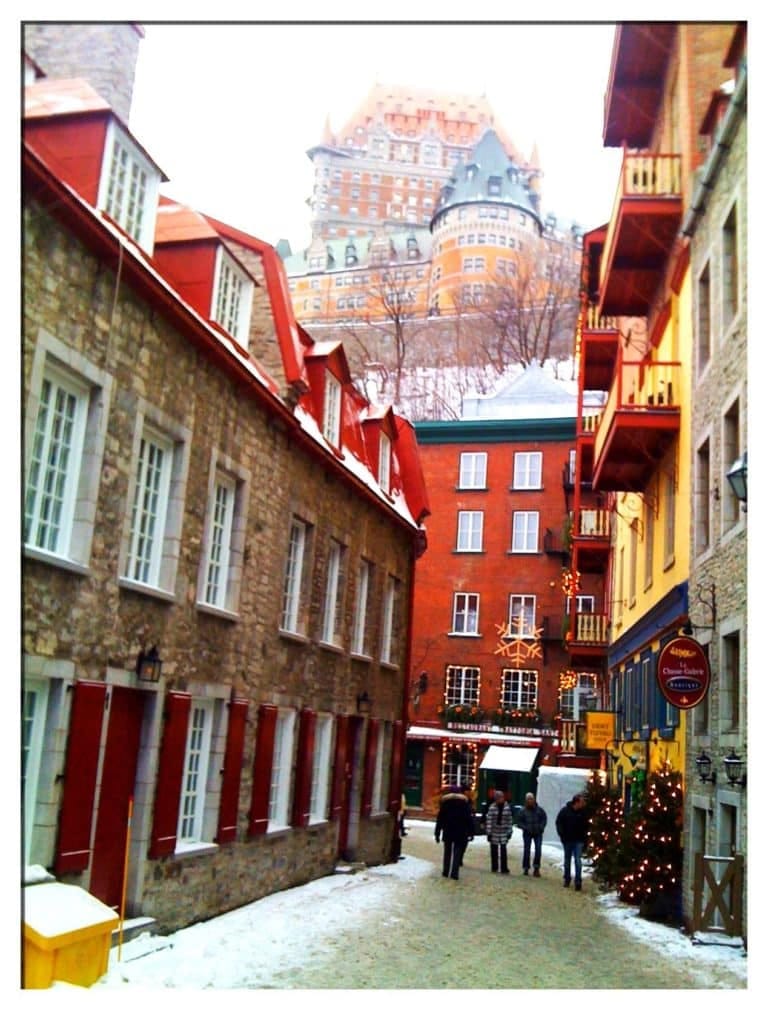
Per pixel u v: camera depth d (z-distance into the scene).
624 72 17.22
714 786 11.74
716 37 14.77
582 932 11.98
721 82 14.69
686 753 13.32
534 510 36.97
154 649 9.74
